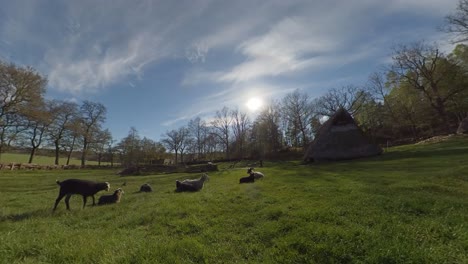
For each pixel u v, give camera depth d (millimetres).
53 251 5305
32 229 7344
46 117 43344
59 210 10289
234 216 7543
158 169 39156
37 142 51594
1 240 5824
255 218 7160
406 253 4398
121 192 13117
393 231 5418
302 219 6516
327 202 8148
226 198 10375
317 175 17016
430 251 4480
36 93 40562
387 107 61750
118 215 8992
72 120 57750
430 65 46906
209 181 19891
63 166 51438
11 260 5031
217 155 86625
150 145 82812
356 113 65812
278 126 80688
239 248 5281
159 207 9305
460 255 4352
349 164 23406
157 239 5977
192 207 8883
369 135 61656
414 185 10211
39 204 12164
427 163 17969
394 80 50656
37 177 31891
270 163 44750
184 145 88250
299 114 77625
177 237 6148
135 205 10586
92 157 76125
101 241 5781
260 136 79125
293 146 80188
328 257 4617
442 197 8211
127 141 77500
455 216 6137
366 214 6695
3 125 40125
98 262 4773
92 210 10102
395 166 18375
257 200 9547
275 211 7363
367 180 13039
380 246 4684
